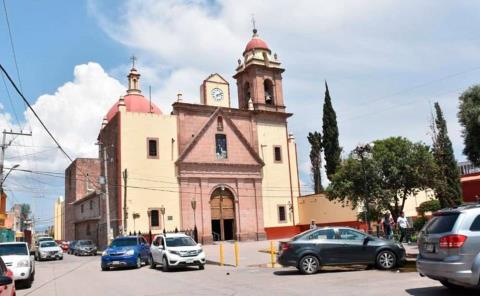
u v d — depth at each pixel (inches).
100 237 2018.9
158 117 1831.9
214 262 951.0
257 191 1972.2
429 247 415.2
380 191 1336.1
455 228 387.9
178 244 871.7
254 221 1943.9
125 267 990.4
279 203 2031.3
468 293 422.3
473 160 1135.0
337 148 2118.6
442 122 1449.3
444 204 1369.3
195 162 1843.0
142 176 1759.4
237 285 573.0
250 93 2110.0
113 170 1840.6
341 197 1464.1
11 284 352.2
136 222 1715.1
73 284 695.1
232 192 1920.5
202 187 1846.7
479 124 1057.5
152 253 920.9
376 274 601.9
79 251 1782.7
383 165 1364.4
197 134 1866.4
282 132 2107.5
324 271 675.4
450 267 382.0
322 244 657.0
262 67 2092.8
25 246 728.3
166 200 1781.5
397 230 1139.3
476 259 376.5
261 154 2030.0
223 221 1891.0
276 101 2110.0
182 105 1873.8
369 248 657.6
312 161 2491.4
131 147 1764.3
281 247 674.8
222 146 1934.1
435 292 432.1
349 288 488.7
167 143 1828.2
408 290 450.6
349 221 1878.7
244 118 2027.6
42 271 995.3
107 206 1604.3
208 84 1982.0
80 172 2832.2
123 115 1775.3
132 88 2206.0
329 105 2167.8
